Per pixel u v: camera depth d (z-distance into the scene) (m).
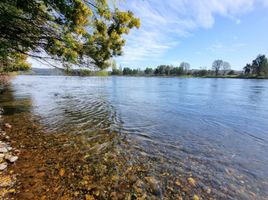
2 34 5.52
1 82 25.72
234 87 38.91
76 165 5.20
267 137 8.15
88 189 4.14
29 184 4.14
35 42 6.31
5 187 3.96
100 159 5.64
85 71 8.95
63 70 8.75
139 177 4.73
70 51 6.65
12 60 11.11
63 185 4.22
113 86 41.69
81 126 9.28
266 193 4.28
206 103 17.73
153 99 20.48
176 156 6.07
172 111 13.80
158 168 5.23
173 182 4.56
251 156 6.22
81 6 4.86
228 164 5.62
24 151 5.89
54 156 5.68
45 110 13.22
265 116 12.25
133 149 6.52
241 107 15.59
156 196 4.02
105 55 8.16
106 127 9.22
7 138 6.95
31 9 4.60
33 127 8.74
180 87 39.38
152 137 7.89
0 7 4.26
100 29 6.39
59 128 8.77
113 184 4.38
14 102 16.33
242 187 4.47
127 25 6.57
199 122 10.62
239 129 9.33
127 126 9.54
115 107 15.33
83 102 17.69
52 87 35.38
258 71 88.25
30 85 38.94
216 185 4.51
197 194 4.14
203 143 7.33
